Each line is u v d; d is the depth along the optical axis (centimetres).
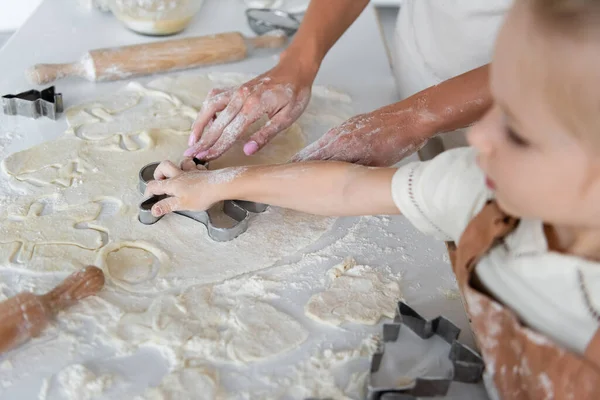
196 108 121
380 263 92
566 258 61
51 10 147
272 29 145
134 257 89
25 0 202
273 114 109
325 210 86
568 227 62
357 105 129
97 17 147
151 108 120
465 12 117
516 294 65
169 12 136
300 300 85
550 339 60
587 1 49
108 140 111
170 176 96
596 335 58
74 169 104
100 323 78
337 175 85
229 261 90
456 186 72
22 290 82
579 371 58
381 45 151
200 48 133
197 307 82
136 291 84
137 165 106
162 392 70
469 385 73
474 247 66
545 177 54
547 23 49
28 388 70
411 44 134
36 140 109
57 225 93
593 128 50
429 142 126
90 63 124
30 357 73
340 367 75
